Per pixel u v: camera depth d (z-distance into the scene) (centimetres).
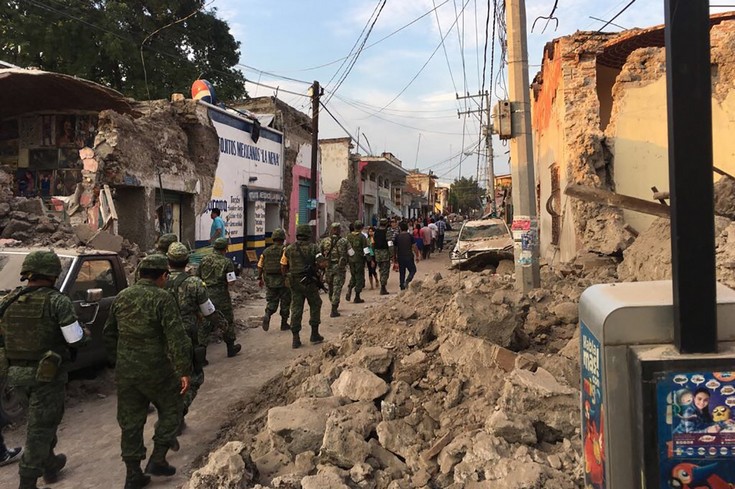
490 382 382
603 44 989
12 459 449
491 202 3269
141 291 400
